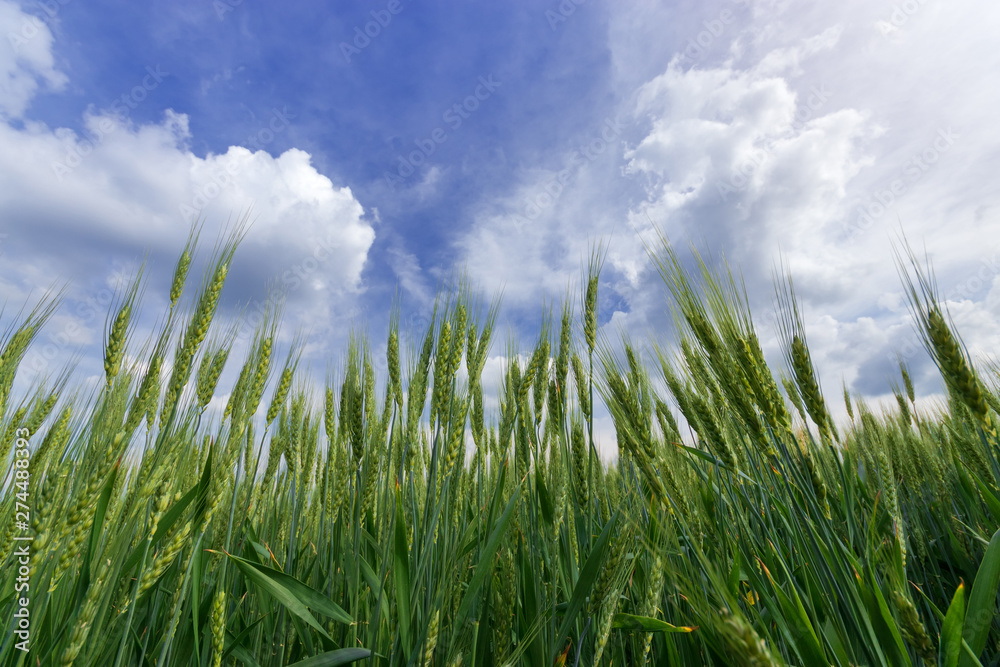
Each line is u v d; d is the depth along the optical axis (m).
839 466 2.71
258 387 3.69
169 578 3.62
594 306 3.88
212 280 3.33
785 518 2.59
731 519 3.54
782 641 2.72
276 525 4.83
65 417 3.92
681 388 3.58
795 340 2.57
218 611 2.74
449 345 3.53
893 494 3.19
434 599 2.92
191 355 3.07
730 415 3.30
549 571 3.86
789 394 3.02
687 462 3.58
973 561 3.79
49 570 2.67
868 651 2.05
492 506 3.46
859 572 2.21
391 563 3.68
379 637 3.31
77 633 2.12
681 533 3.65
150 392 3.14
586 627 2.74
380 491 4.31
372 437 4.29
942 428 5.70
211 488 2.90
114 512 2.80
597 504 4.75
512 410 4.75
